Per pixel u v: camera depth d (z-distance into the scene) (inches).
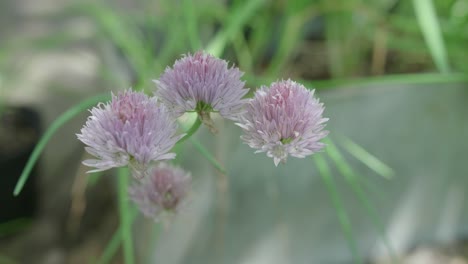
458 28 21.9
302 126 7.9
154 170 10.3
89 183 26.3
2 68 29.5
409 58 23.9
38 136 30.9
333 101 18.7
